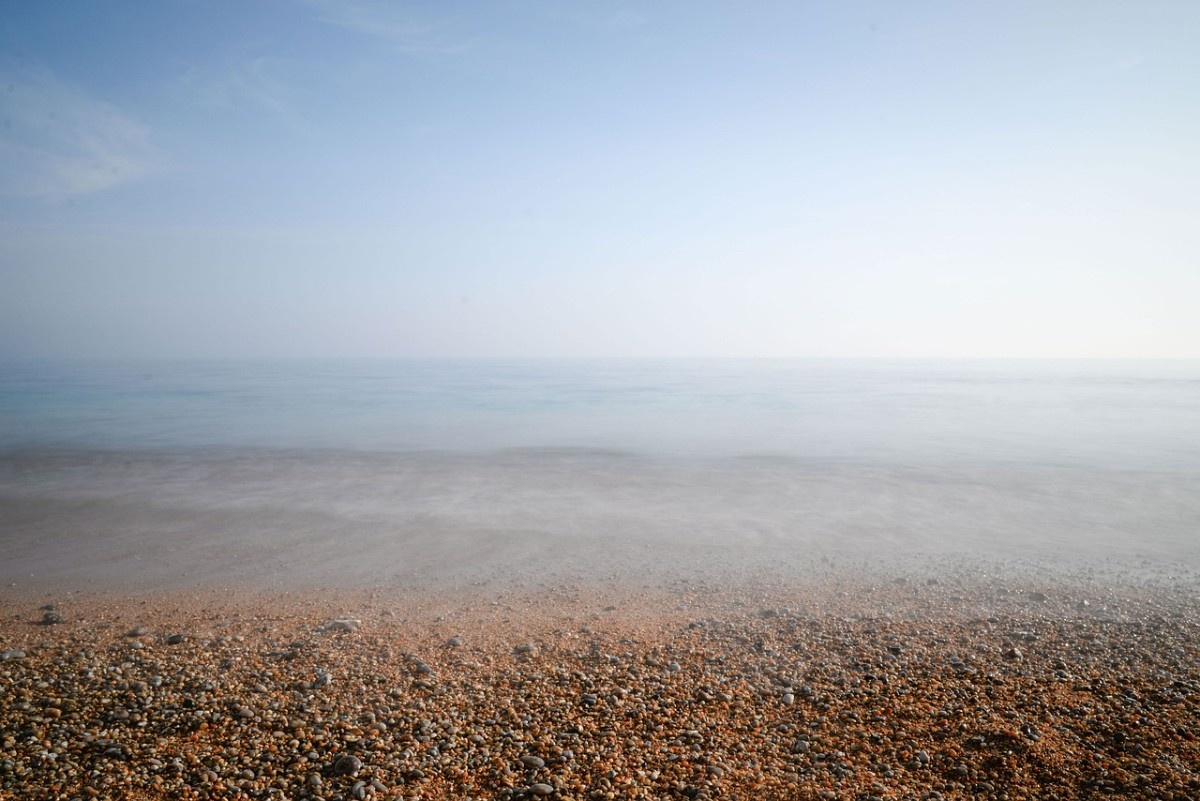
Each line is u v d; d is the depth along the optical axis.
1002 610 8.27
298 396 47.31
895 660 6.77
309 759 4.94
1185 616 7.99
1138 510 13.98
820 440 25.06
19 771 4.66
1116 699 5.91
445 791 4.62
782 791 4.66
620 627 7.71
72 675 6.17
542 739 5.27
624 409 38.41
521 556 10.53
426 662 6.66
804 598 8.74
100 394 47.38
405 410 36.84
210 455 20.47
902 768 4.93
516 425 29.81
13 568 9.63
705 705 5.87
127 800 4.43
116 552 10.48
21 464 18.55
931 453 21.86
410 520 12.70
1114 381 85.75
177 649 6.86
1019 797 4.57
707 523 12.70
